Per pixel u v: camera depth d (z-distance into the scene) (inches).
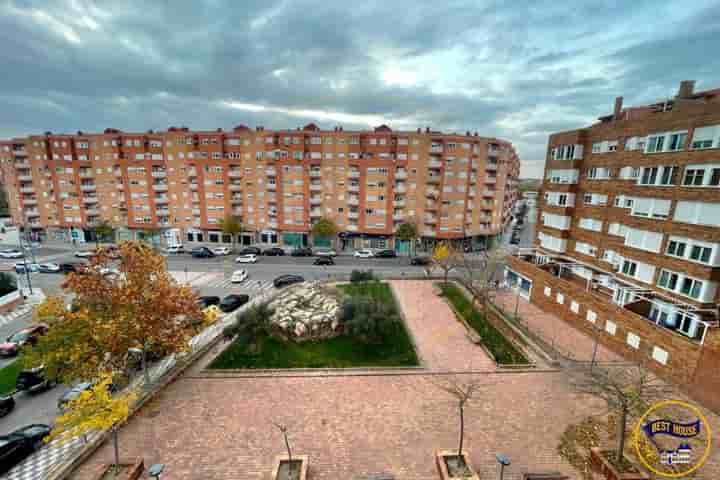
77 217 2317.9
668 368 641.6
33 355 561.6
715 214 638.5
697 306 665.0
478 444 490.3
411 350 788.6
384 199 2057.1
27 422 614.2
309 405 584.4
